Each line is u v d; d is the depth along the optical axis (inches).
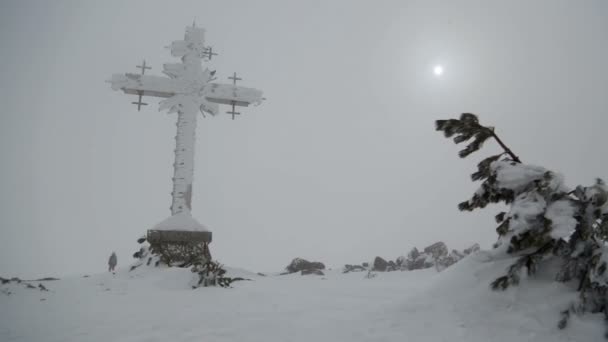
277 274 649.0
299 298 248.4
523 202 130.2
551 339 110.6
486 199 150.0
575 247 127.0
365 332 131.8
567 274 125.6
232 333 144.6
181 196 611.2
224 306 221.5
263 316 178.4
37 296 279.9
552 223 121.3
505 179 138.2
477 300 132.6
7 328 170.4
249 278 490.3
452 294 140.8
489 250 150.7
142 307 228.1
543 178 130.6
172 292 312.0
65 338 149.7
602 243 126.2
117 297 280.1
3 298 264.1
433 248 725.3
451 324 126.2
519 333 115.2
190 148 636.7
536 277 131.8
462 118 158.9
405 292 274.1
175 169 624.7
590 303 116.7
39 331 164.4
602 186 125.4
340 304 212.7
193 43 695.1
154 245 537.0
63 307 232.8
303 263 733.9
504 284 131.6
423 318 134.3
